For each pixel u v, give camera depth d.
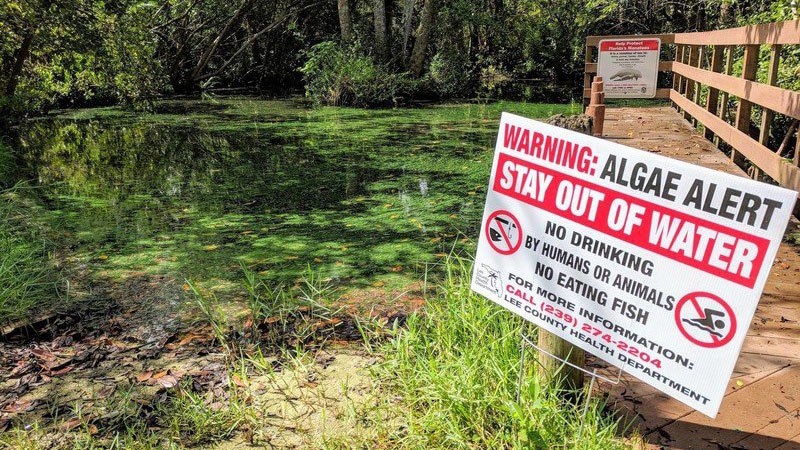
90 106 15.54
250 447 2.50
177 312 3.91
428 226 5.57
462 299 3.11
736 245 1.75
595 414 2.35
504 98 17.39
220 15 19.69
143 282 4.41
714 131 6.75
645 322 2.00
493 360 2.55
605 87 9.59
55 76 13.94
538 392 2.27
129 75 11.92
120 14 11.03
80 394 2.96
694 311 1.86
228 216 6.05
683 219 1.86
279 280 4.41
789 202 1.63
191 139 10.77
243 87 21.31
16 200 6.64
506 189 2.38
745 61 5.48
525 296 2.36
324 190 6.99
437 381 2.55
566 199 2.17
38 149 9.92
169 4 18.19
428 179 7.38
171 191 7.10
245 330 3.62
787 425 2.34
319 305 3.71
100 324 3.76
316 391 2.88
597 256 2.10
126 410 2.79
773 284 3.53
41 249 5.04
